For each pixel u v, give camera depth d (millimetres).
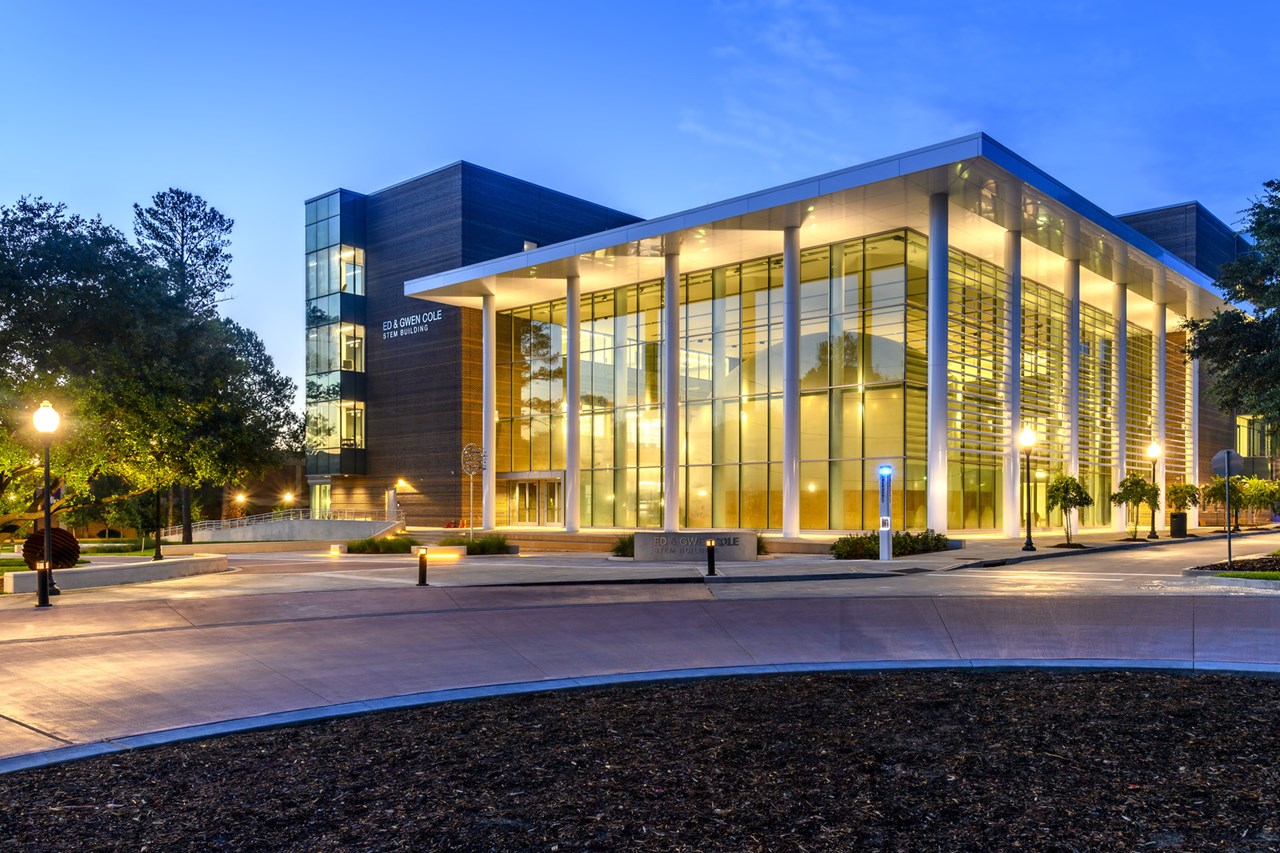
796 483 34812
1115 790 5676
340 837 5059
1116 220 35812
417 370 56188
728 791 5758
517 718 7965
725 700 8586
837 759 6445
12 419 21891
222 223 56344
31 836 5176
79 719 8297
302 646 11922
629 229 37375
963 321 36250
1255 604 14375
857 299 36875
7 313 22891
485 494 48281
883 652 11484
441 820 5297
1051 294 45531
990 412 37844
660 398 43156
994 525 38125
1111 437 45594
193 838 5094
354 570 23891
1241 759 6324
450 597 16875
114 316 24453
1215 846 4770
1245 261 26484
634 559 28172
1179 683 9156
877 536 28359
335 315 58719
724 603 15750
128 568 20891
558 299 49812
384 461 57750
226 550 42062
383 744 7105
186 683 9758
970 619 13539
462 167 54031
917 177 29656
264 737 7434
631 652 11664
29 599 16938
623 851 4789
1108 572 21359
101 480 55844
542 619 14156
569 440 43562
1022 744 6781
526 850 4824
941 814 5285
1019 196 31375
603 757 6605
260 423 48500
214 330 26984
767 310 40156
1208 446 58156
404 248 57250
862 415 36406
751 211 33469
